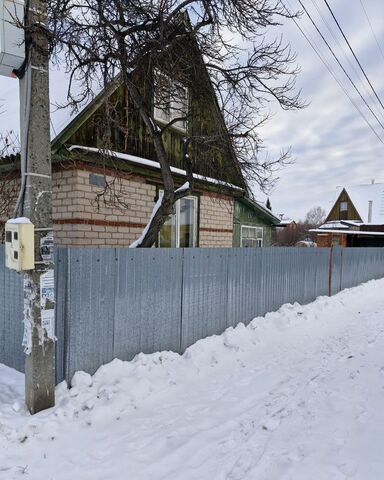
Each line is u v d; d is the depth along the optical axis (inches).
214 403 137.7
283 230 1737.2
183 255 186.1
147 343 166.7
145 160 247.6
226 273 221.9
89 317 140.1
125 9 161.5
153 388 143.0
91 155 211.3
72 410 118.5
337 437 110.0
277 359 194.7
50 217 118.9
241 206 398.9
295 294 320.5
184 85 208.1
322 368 177.5
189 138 214.7
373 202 1435.8
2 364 163.6
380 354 198.2
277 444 107.6
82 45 160.6
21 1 110.7
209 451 104.5
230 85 209.5
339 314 323.0
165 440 110.0
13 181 244.7
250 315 250.5
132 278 157.6
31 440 103.4
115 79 180.1
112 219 234.2
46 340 118.3
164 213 202.5
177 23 176.1
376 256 566.3
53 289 120.3
